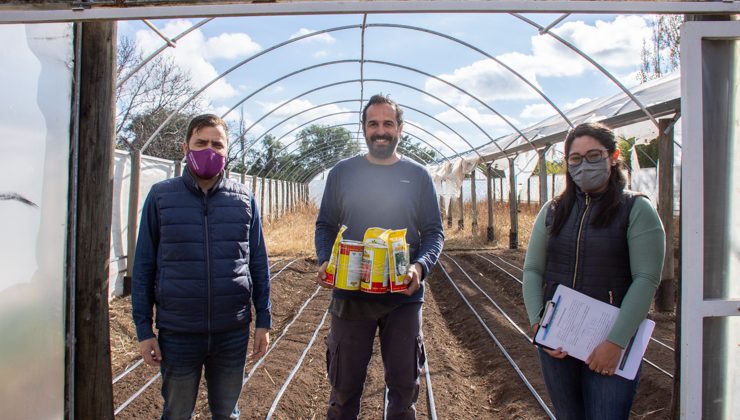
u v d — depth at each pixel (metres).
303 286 10.03
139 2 2.29
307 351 6.04
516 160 15.57
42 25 2.74
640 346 2.32
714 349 2.46
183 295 2.67
